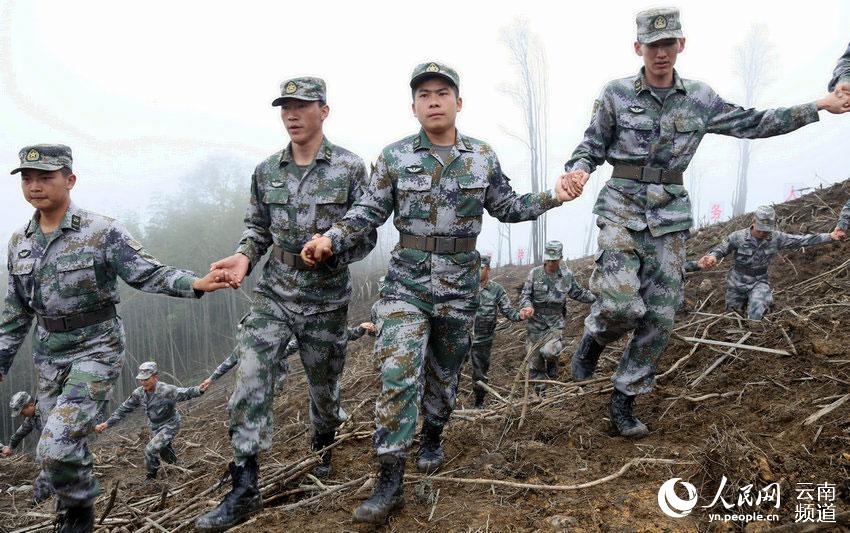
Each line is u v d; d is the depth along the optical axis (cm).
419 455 361
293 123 346
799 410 343
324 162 354
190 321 1731
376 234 361
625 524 265
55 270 314
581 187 309
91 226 319
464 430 419
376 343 313
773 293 668
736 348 460
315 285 342
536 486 301
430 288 311
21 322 331
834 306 509
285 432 639
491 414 449
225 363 698
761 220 617
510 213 334
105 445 1050
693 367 470
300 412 759
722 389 410
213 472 466
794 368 402
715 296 726
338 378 374
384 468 284
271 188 352
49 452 286
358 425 445
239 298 1786
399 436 286
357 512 275
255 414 312
